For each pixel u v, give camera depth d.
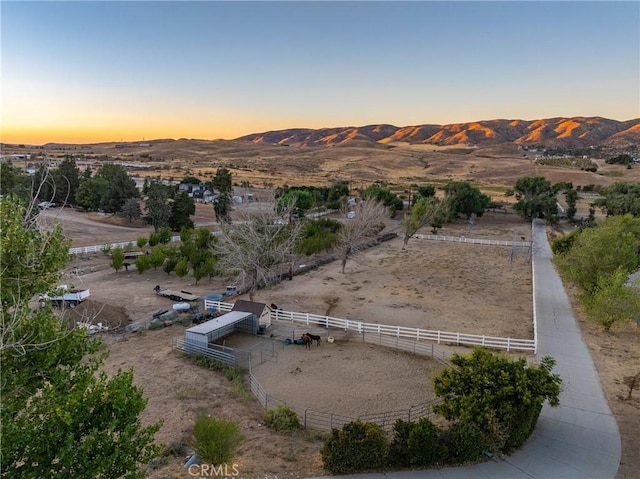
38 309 9.98
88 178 87.06
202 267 38.97
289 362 22.81
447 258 49.59
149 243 52.16
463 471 13.20
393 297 34.72
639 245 38.84
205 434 12.54
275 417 16.16
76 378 9.48
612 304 24.41
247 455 13.98
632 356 22.20
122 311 31.02
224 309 30.86
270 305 31.52
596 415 16.58
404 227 59.16
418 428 13.38
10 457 8.20
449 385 14.67
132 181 79.38
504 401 14.12
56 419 8.71
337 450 13.04
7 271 8.75
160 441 14.90
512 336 26.12
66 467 8.58
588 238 30.81
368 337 26.09
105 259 48.19
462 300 33.81
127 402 9.56
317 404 18.42
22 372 8.85
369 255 51.31
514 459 13.82
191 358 23.11
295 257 40.53
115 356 23.41
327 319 28.02
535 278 39.53
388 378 20.98
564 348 23.41
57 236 9.55
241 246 33.16
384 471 13.14
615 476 13.07
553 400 14.43
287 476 12.87
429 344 24.81
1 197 9.35
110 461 8.71
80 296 31.11
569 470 13.31
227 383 20.33
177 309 30.84
